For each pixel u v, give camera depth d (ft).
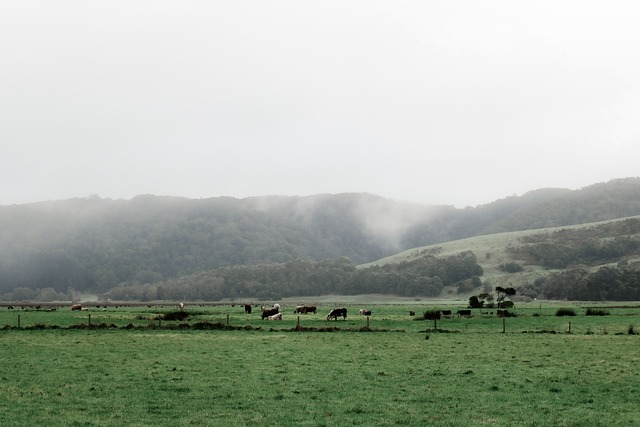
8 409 80.23
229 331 201.77
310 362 124.36
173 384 98.07
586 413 79.20
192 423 73.31
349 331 203.82
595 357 133.18
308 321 263.49
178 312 304.71
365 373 109.91
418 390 93.86
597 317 275.18
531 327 222.48
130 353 138.31
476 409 81.30
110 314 327.67
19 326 211.20
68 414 77.46
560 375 108.17
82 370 112.27
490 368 116.67
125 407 81.66
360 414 78.38
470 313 313.73
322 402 85.15
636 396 89.76
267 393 91.20
